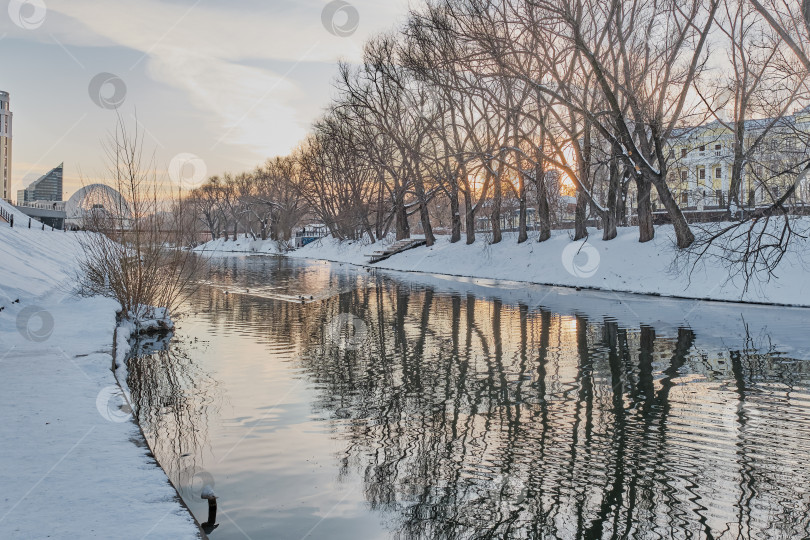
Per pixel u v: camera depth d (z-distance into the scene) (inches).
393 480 221.5
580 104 991.6
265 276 1283.2
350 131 1627.7
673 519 192.7
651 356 432.8
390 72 1437.0
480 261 1306.6
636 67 995.3
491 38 901.8
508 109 1034.7
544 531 185.2
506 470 230.4
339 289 970.1
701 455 244.8
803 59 748.6
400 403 319.0
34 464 190.5
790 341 483.5
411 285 1044.5
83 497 165.3
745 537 181.6
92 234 576.1
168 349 467.2
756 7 773.9
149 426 280.4
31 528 144.6
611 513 196.7
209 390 343.6
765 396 329.4
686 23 925.2
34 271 785.6
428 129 1455.5
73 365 340.8
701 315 636.1
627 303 752.3
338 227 2301.9
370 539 179.3
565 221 1871.3
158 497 166.6
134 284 564.1
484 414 300.2
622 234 1090.1
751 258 801.6
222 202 3705.7
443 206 2309.3
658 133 902.4
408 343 491.5
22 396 273.6
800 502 203.2
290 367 403.2
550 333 534.0
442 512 197.5
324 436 267.9
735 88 970.7
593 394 335.6
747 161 860.6
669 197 898.7
